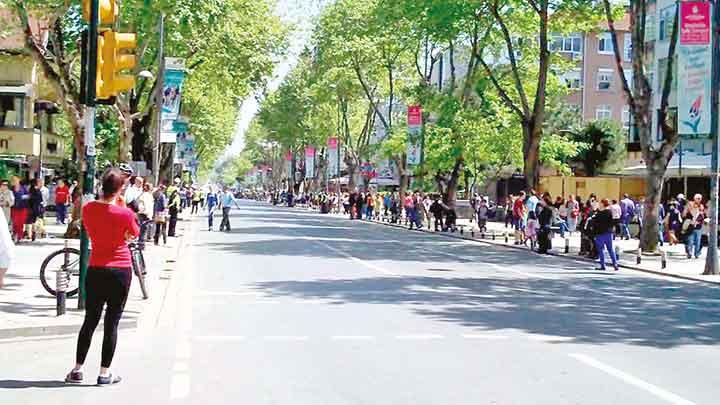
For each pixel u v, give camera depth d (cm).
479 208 4509
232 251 2931
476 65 4775
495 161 5209
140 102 4309
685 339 1291
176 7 2706
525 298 1784
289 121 9688
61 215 4094
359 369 997
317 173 10888
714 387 932
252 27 4012
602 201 2730
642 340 1267
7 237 1162
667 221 3894
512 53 4075
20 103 4784
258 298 1666
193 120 6103
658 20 5803
